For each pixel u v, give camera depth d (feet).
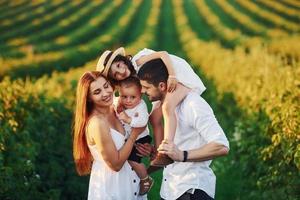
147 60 19.35
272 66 62.80
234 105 60.49
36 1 246.47
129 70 19.11
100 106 19.17
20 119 37.14
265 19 194.59
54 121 41.65
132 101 19.06
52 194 29.78
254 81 55.77
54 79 64.44
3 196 27.45
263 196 30.48
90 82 18.88
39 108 41.24
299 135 29.40
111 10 238.07
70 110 48.42
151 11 240.94
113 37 159.84
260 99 44.93
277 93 41.06
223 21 201.98
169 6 258.16
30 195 28.89
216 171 41.42
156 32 180.65
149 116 20.04
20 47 157.79
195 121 18.58
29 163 28.71
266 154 31.14
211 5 245.04
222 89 67.26
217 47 114.52
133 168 19.84
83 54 118.52
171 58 19.22
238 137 43.83
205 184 18.93
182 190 18.86
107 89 18.93
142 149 19.79
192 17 222.48
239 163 40.14
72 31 197.67
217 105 67.97
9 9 232.53
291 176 29.50
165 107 18.66
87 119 19.17
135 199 19.95
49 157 35.78
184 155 18.17
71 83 60.95
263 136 36.99
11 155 30.27
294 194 29.04
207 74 90.84
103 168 19.39
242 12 216.54
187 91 19.02
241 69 68.23
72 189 34.30
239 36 147.95
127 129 19.74
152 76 18.83
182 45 156.15
